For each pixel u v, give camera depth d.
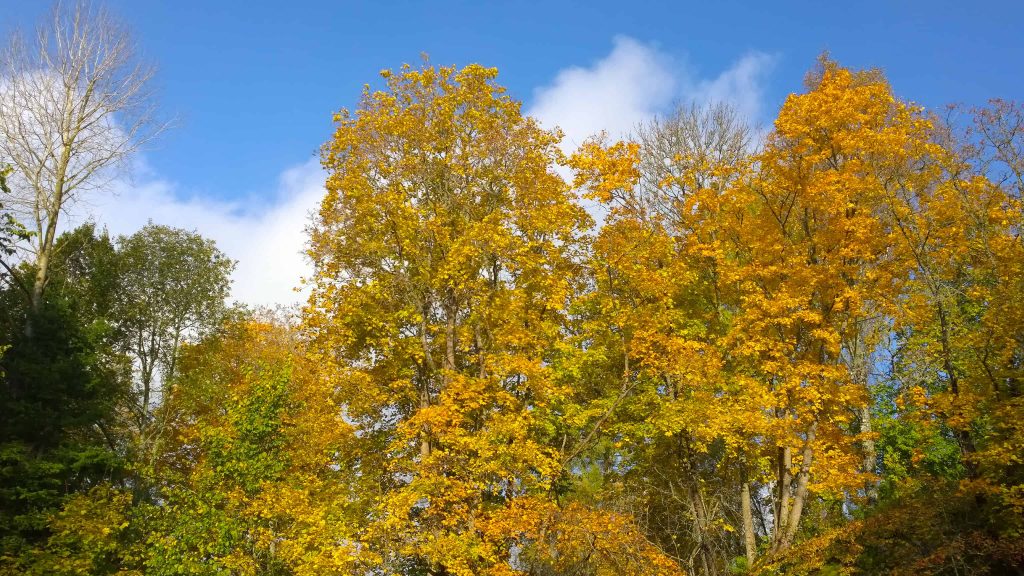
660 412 18.19
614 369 20.86
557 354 19.91
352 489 18.30
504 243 17.75
